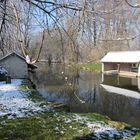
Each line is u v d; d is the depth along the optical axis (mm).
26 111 19422
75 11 3980
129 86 39094
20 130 14695
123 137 14734
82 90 34500
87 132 14953
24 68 44781
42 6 4242
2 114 18094
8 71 44344
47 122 16594
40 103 22969
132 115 22047
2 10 4473
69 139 13836
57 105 22906
